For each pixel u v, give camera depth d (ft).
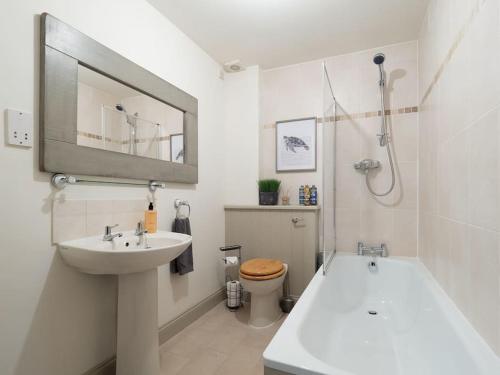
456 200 3.97
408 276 6.42
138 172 5.26
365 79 7.70
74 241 4.10
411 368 4.26
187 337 6.14
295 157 8.46
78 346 4.24
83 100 4.29
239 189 8.64
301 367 2.73
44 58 3.71
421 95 6.68
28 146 3.61
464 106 3.63
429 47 5.74
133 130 5.24
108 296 4.73
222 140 8.61
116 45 4.99
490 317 2.91
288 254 7.86
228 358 5.35
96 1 4.62
